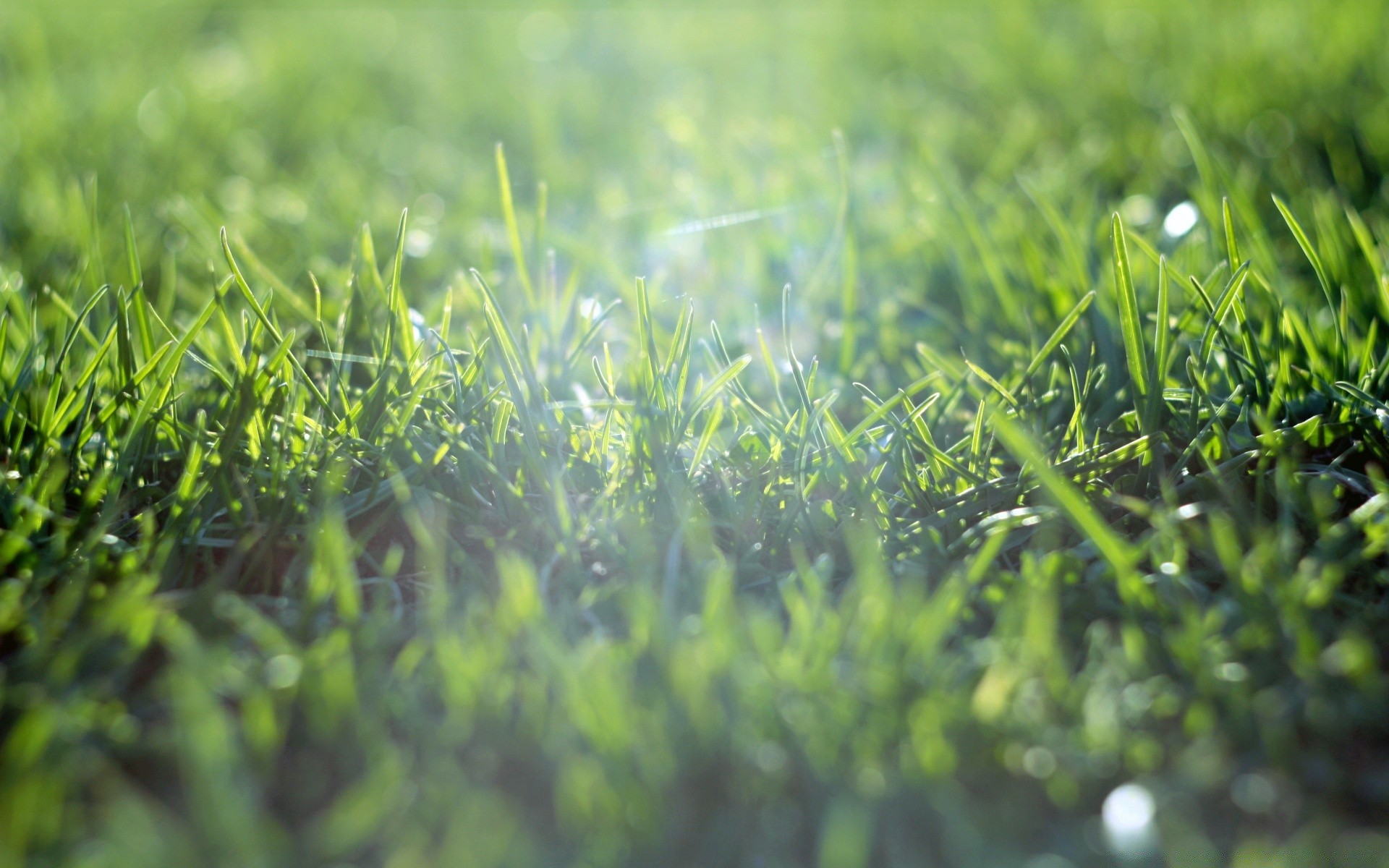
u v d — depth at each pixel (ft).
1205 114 1.89
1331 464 1.05
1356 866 0.81
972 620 0.95
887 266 1.53
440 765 0.84
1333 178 1.69
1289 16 2.32
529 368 1.08
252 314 1.32
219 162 2.04
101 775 0.86
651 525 1.02
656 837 0.82
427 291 1.51
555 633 0.91
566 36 3.29
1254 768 0.85
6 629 0.94
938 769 0.83
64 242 1.53
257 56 2.78
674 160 2.00
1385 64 1.94
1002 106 2.19
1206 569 1.01
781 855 0.83
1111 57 2.38
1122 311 1.06
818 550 1.04
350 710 0.88
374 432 1.07
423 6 3.76
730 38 3.10
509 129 2.38
